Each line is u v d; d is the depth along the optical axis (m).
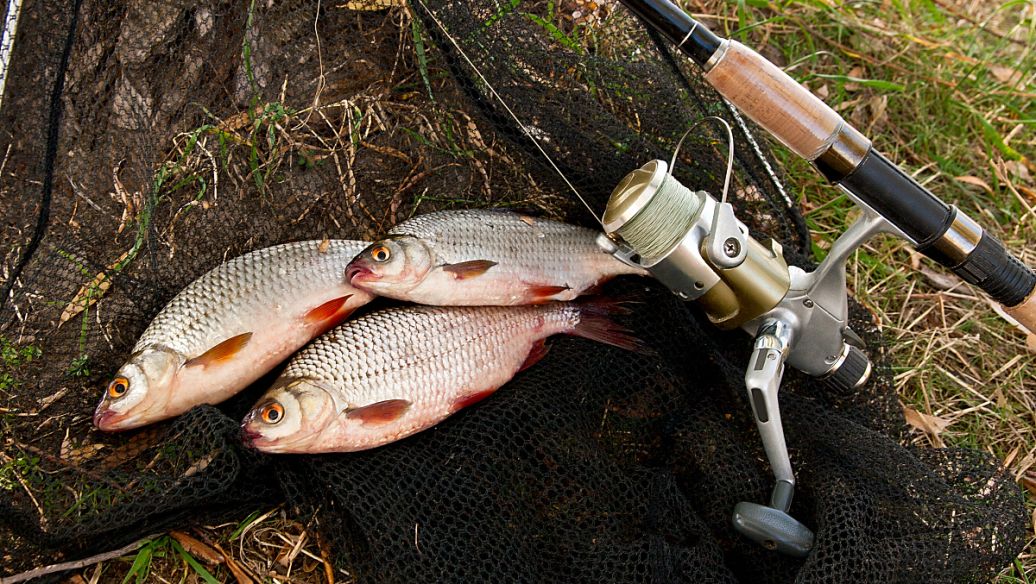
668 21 0.43
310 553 0.49
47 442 0.48
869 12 0.79
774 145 0.70
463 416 0.49
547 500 0.47
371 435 0.47
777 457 0.47
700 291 0.47
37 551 0.45
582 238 0.54
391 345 0.48
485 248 0.52
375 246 0.50
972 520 0.47
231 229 0.54
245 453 0.46
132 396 0.47
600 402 0.51
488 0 0.52
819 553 0.45
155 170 0.52
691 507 0.48
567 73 0.53
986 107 0.76
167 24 0.52
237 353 0.49
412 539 0.44
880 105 0.74
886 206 0.44
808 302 0.47
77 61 0.50
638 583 0.44
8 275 0.49
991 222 0.72
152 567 0.48
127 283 0.52
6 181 0.50
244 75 0.53
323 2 0.54
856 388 0.51
